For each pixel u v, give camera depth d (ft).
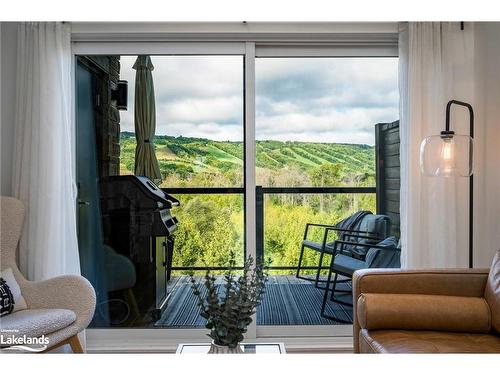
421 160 7.27
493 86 8.35
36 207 8.50
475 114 9.00
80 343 7.67
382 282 6.80
